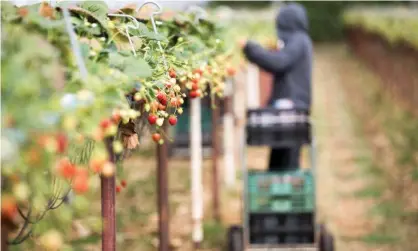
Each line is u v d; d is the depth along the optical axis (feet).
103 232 13.85
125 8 16.33
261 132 25.07
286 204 24.63
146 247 28.25
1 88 8.94
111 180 13.78
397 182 37.99
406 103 55.93
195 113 28.55
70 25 10.69
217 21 21.59
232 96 36.86
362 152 46.50
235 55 25.13
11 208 9.12
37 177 9.34
